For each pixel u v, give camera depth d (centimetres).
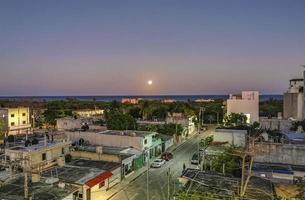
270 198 2203
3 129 6862
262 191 2267
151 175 4247
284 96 7706
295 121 6412
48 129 7769
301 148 3653
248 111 8288
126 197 3328
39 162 3753
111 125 6681
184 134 7794
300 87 7506
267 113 10156
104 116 8969
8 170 3362
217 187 2388
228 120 7769
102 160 4141
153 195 3388
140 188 3644
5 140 5669
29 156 3672
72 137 5538
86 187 2953
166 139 6316
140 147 4991
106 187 3512
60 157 3906
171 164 4897
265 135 4562
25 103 14888
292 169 3422
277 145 3747
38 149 3850
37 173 2759
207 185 2434
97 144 5328
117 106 13250
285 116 7681
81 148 4725
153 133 5534
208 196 2152
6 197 2341
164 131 7025
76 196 2900
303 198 2403
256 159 3791
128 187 3688
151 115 10306
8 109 7950
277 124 6575
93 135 5384
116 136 5181
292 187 2744
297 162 3669
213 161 3600
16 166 3388
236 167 3209
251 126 6400
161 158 5141
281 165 3628
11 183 2739
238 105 8388
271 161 3759
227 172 3225
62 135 5525
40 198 2336
